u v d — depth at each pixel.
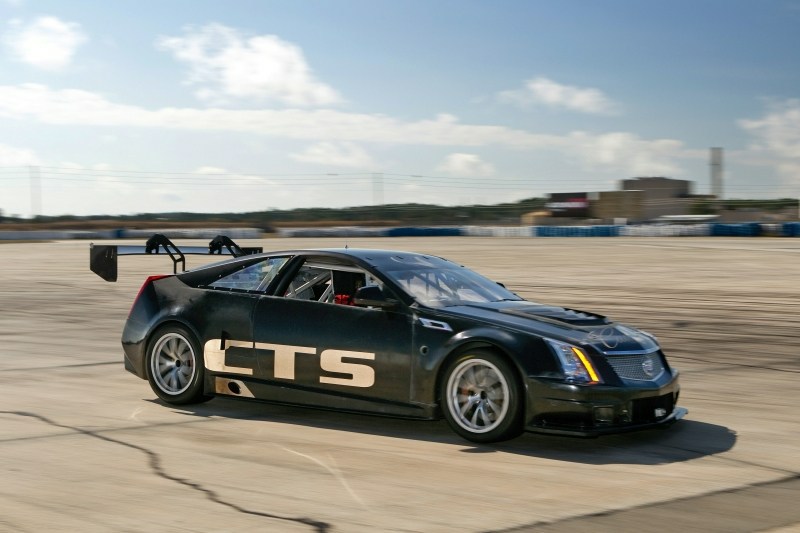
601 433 5.04
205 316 6.30
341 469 4.82
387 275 5.88
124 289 17.72
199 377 6.30
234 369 6.15
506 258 26.98
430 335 5.48
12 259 29.50
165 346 6.53
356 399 5.70
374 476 4.68
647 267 22.80
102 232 56.00
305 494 4.36
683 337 10.49
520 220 62.50
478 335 5.31
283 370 5.95
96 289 17.75
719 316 12.58
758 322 11.91
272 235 56.12
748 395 7.05
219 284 6.43
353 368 5.69
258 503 4.20
